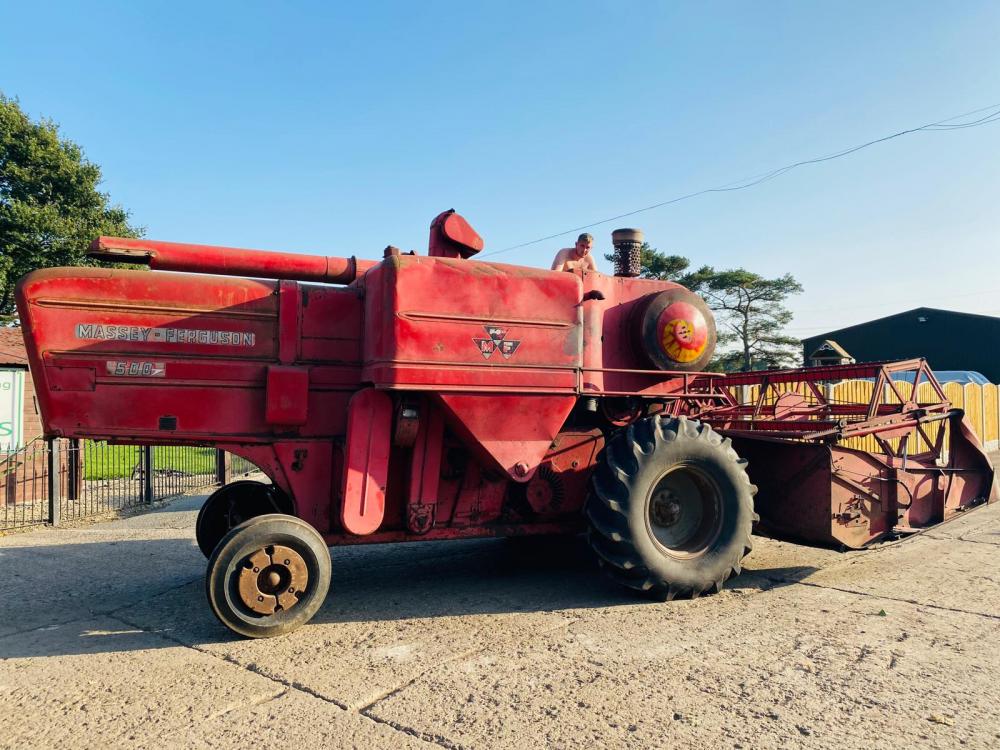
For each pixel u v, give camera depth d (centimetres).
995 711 313
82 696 339
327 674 361
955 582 539
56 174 2698
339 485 496
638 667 367
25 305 437
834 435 552
